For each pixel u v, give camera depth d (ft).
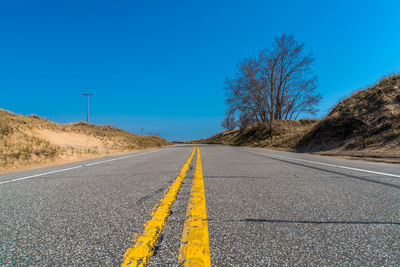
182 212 6.27
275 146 69.67
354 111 43.39
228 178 12.12
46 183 11.41
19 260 3.75
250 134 121.08
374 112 38.75
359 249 4.08
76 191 9.34
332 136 44.04
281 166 17.75
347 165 18.49
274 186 9.95
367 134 35.09
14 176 14.47
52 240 4.55
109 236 4.71
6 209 6.83
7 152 27.55
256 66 108.47
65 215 6.17
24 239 4.61
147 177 12.78
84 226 5.31
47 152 32.32
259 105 108.99
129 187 9.99
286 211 6.32
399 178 11.97
